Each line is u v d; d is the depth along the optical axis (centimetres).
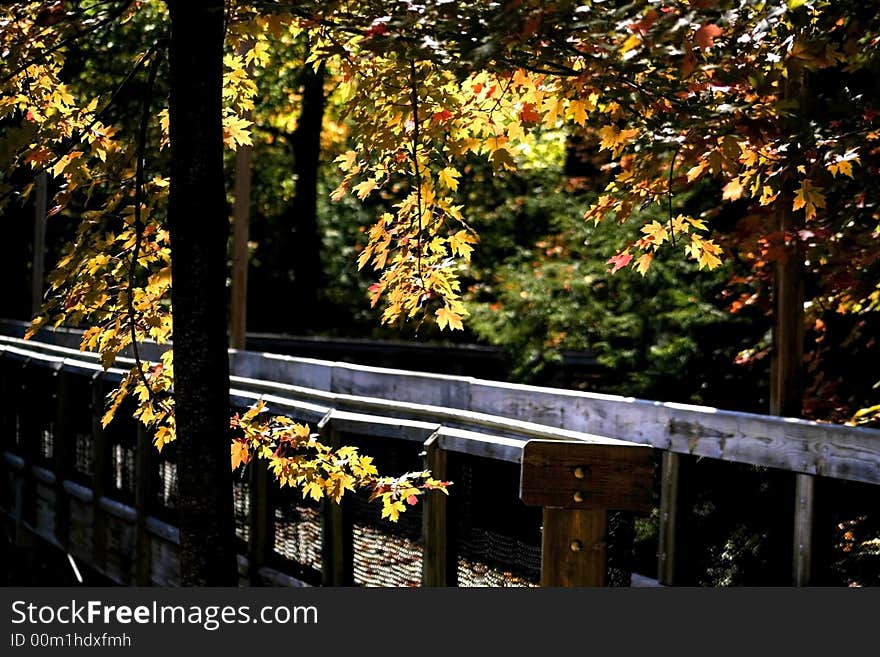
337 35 644
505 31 525
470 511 739
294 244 3391
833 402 1024
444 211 677
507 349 1850
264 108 2859
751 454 729
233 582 639
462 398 993
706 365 1559
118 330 686
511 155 662
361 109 659
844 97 646
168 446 1152
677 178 664
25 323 2453
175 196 617
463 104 657
